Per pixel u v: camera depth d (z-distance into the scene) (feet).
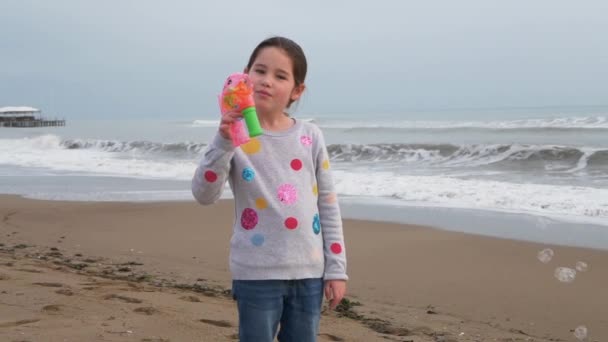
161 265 24.21
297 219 7.58
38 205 40.04
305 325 7.68
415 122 134.41
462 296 20.34
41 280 18.08
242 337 7.63
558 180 45.29
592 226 30.96
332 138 91.56
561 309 18.95
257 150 7.62
